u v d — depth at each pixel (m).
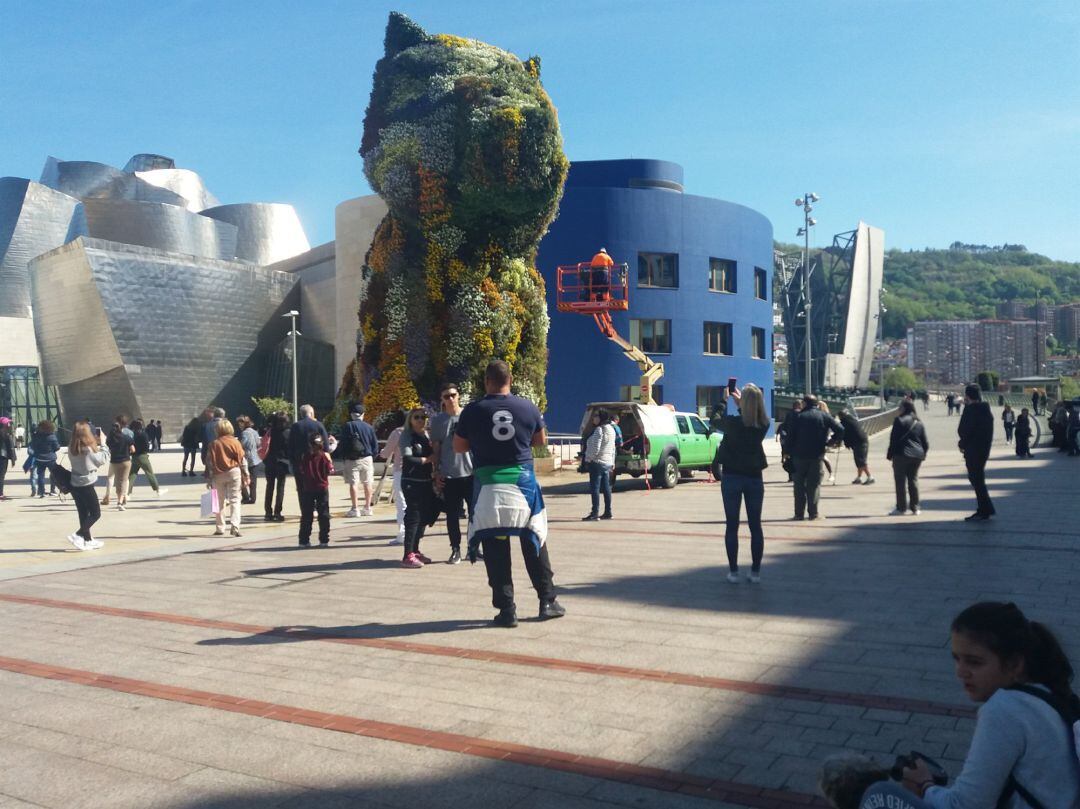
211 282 62.91
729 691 5.33
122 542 12.88
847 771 2.69
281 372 65.56
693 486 21.56
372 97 27.08
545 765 4.27
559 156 25.03
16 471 32.34
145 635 7.13
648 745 4.49
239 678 5.85
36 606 8.42
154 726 4.97
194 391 62.66
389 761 4.37
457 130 25.14
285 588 9.04
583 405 42.44
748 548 11.03
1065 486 18.95
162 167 113.69
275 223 96.00
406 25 27.12
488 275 26.19
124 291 58.81
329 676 5.84
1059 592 7.92
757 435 8.69
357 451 15.55
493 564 7.04
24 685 5.83
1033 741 2.38
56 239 86.00
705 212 45.62
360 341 28.12
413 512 10.16
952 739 4.49
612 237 43.22
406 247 26.34
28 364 81.44
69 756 4.55
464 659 6.15
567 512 15.84
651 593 8.29
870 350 128.62
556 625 7.09
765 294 51.44
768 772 4.13
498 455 7.04
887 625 6.88
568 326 42.62
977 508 13.55
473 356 25.83
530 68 27.16
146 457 20.59
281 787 4.10
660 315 44.06
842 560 9.94
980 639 2.52
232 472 13.43
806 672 5.69
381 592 8.67
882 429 54.47
